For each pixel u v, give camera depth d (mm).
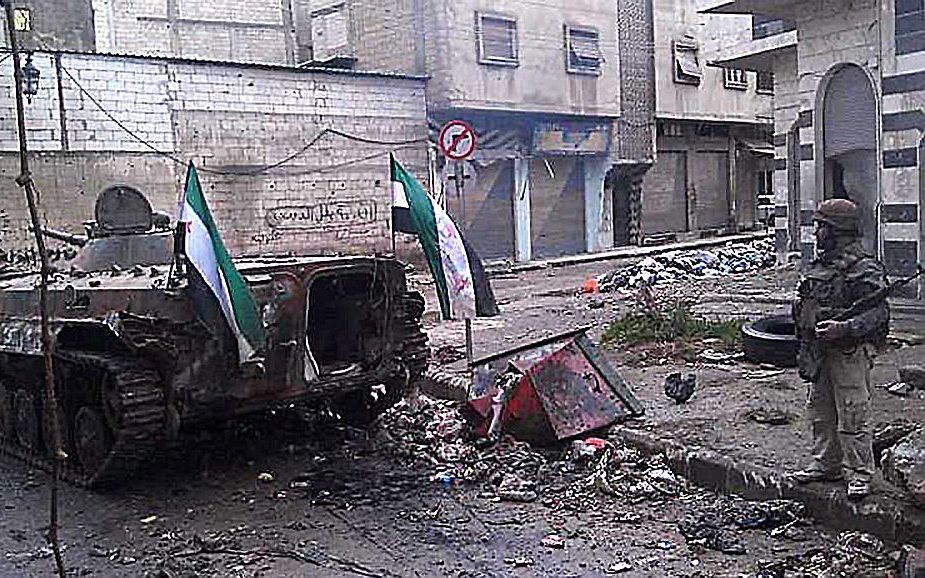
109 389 7043
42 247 4062
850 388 5660
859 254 5688
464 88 24797
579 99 27781
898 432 6695
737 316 13484
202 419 7160
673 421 7727
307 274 7395
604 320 14430
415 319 8391
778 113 21234
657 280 19719
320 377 7539
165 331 6793
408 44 24938
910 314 13016
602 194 29719
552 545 5609
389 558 5559
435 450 7668
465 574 5262
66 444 7617
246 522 6336
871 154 15656
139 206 9414
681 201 33344
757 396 8547
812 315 5734
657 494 6375
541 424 7449
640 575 5133
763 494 6137
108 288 7266
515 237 27453
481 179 26516
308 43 29000
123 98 19062
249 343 6703
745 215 35781
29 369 8000
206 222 6699
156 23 27219
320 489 6945
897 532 5340
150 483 7332
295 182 21750
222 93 20484
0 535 6277
